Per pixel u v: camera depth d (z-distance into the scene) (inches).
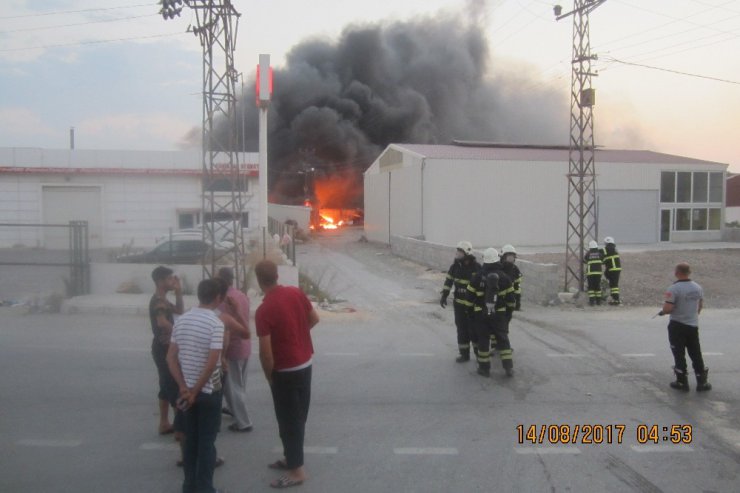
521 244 1336.1
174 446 226.8
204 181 593.3
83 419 257.0
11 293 605.3
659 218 1416.1
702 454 226.1
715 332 483.8
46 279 692.1
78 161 1067.9
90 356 374.6
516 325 510.0
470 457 220.7
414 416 267.1
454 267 377.7
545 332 477.4
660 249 1279.5
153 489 190.5
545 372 347.9
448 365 364.2
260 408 274.7
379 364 366.3
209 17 571.2
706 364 370.6
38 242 925.8
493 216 1320.1
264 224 743.7
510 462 216.5
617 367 361.1
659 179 1416.1
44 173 1050.1
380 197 1604.3
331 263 1109.7
